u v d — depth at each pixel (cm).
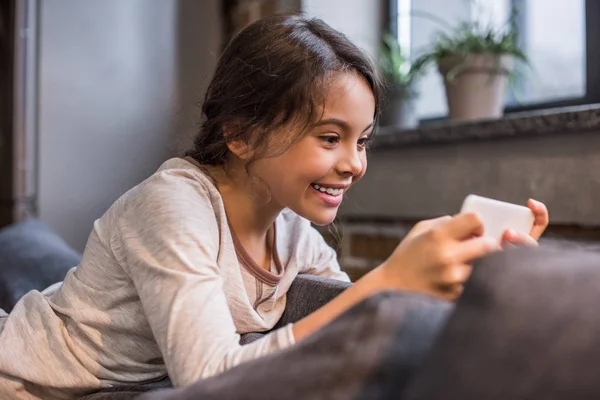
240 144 75
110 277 73
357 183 163
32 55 184
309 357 40
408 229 150
